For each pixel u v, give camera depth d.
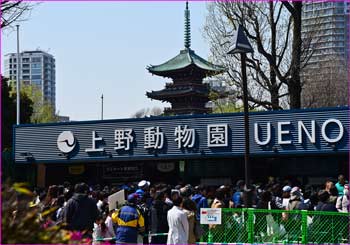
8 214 6.38
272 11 31.06
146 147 31.28
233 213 13.19
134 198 13.46
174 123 30.75
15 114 53.59
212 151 29.75
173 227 12.41
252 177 30.94
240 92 32.12
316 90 51.94
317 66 52.16
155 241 15.08
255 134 28.77
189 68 53.22
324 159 29.34
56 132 33.41
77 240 7.00
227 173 31.55
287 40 31.33
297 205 14.68
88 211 12.37
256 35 30.86
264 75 31.23
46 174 35.47
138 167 33.47
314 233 12.59
